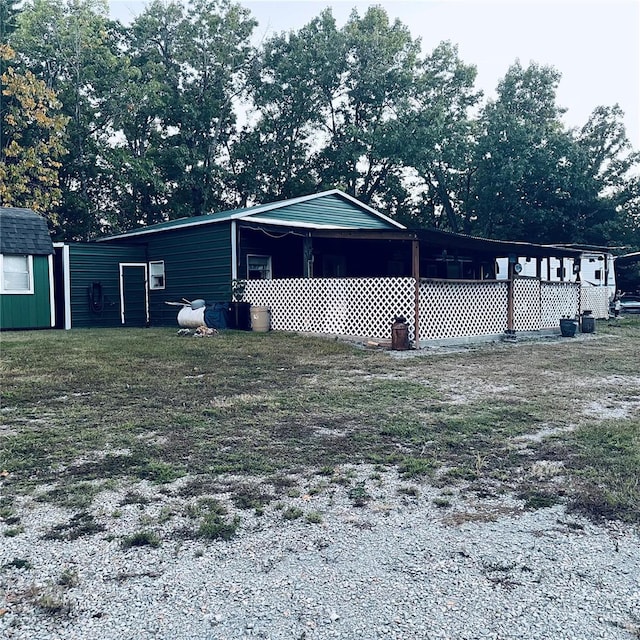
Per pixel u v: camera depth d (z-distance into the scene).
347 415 5.81
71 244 17.05
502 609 2.41
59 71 27.30
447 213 35.88
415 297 11.78
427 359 10.11
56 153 23.94
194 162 30.86
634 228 31.92
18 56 26.34
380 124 32.75
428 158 31.88
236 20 32.38
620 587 2.59
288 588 2.56
